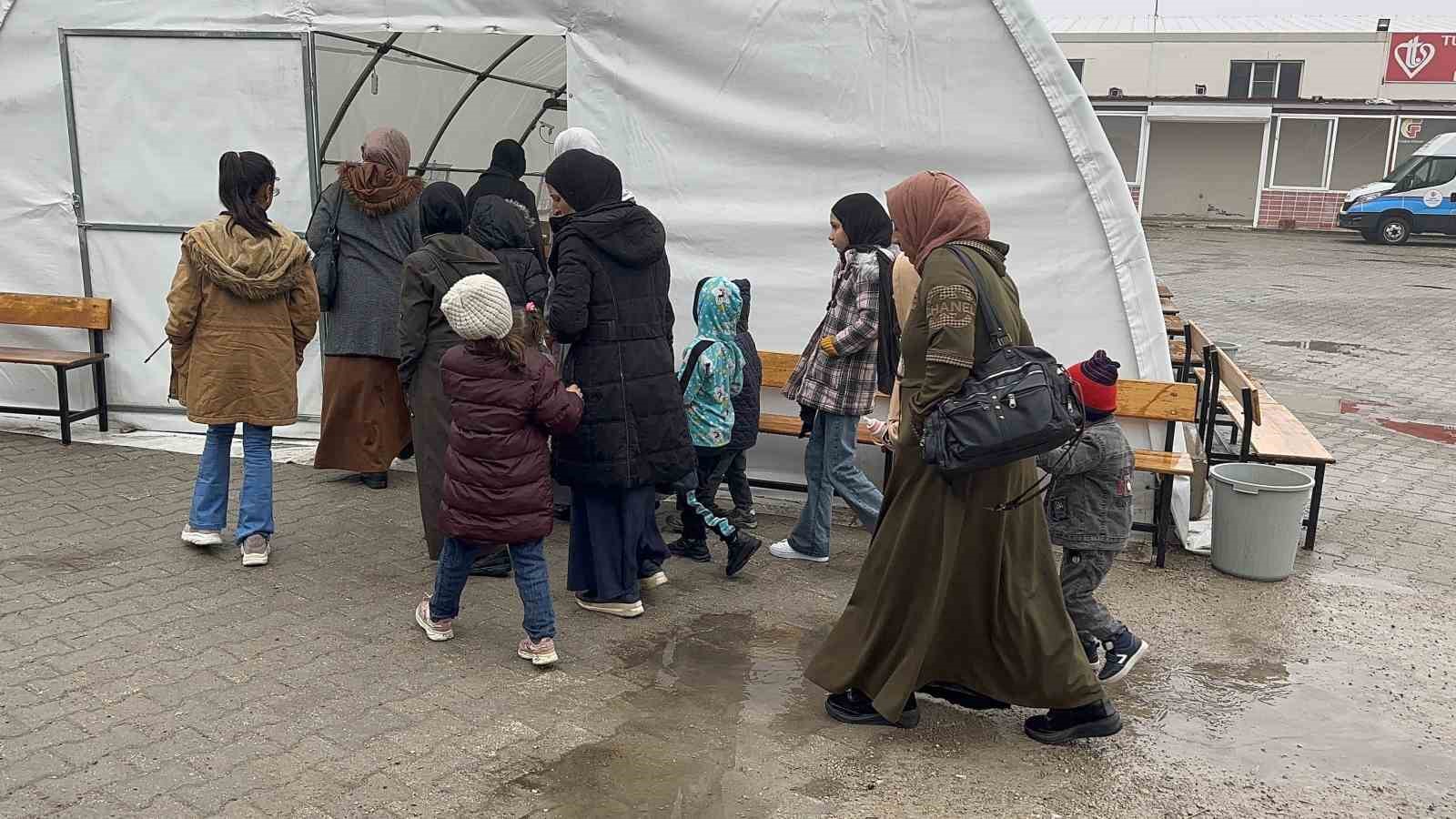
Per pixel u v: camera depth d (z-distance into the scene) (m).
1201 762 3.82
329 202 6.05
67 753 3.53
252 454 5.11
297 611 4.73
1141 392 5.96
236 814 3.24
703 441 5.16
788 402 6.64
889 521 3.82
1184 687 4.40
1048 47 5.77
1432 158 27.86
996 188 6.03
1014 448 3.39
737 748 3.78
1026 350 3.55
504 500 4.11
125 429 7.44
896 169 6.14
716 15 6.18
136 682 4.03
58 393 7.18
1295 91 34.50
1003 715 4.10
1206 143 34.38
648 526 5.03
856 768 3.68
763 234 6.36
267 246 4.92
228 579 5.03
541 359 4.13
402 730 3.79
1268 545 5.50
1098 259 5.98
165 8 6.91
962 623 3.75
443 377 4.12
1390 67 33.62
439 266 4.86
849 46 6.06
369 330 6.05
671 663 4.43
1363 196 28.66
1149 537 6.18
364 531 5.75
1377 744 3.98
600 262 4.48
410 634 4.56
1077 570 4.25
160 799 3.30
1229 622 5.06
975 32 5.87
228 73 6.93
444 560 4.37
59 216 7.24
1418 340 13.92
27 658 4.17
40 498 6.05
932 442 3.50
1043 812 3.46
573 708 4.02
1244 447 5.95
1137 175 33.41
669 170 6.42
